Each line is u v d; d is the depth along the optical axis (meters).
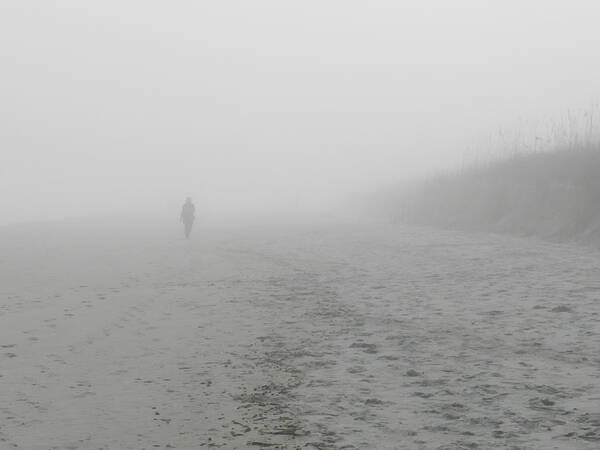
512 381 7.33
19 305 13.32
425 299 12.77
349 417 6.43
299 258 21.33
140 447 5.81
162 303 13.48
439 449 5.52
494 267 16.58
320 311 12.12
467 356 8.52
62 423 6.49
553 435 5.70
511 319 10.46
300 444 5.74
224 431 6.16
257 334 10.43
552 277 14.29
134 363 8.82
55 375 8.27
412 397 6.98
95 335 10.55
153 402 7.13
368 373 7.98
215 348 9.59
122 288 15.62
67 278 17.48
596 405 6.40
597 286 12.78
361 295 13.66
